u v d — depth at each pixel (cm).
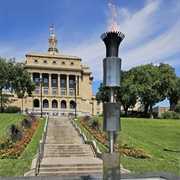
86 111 9575
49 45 11375
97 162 1550
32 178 813
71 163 1510
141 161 1666
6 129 2777
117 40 734
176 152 2014
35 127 3019
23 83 6297
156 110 10769
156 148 2139
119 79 734
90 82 10662
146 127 3475
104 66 746
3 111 6475
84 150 1984
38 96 9012
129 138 2520
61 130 2980
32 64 9150
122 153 1814
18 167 1421
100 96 8244
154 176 845
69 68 9462
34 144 2112
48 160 1644
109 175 677
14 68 6116
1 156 1619
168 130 3278
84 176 843
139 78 5869
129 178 827
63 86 9569
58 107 9112
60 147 2022
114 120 704
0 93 6544
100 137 2425
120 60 742
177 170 1506
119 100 6869
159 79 5647
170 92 5725
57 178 810
